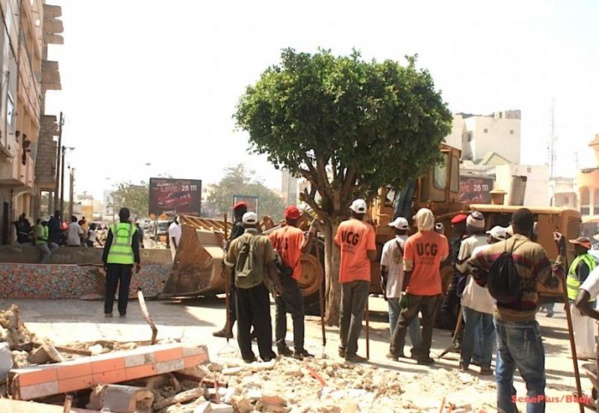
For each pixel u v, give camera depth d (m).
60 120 40.94
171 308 13.16
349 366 8.12
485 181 51.44
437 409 6.50
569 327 6.14
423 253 8.98
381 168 11.37
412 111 11.04
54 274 13.67
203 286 13.98
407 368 8.72
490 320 8.52
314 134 11.10
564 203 54.34
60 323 10.50
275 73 11.42
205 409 5.39
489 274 5.65
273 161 11.95
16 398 5.29
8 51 17.02
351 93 10.84
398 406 6.54
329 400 6.43
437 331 12.26
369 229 9.00
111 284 11.54
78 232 28.36
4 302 12.80
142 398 5.55
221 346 9.35
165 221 53.12
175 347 6.30
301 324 8.79
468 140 78.00
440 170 13.53
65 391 5.53
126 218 11.73
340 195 11.88
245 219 8.56
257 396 5.97
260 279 8.23
